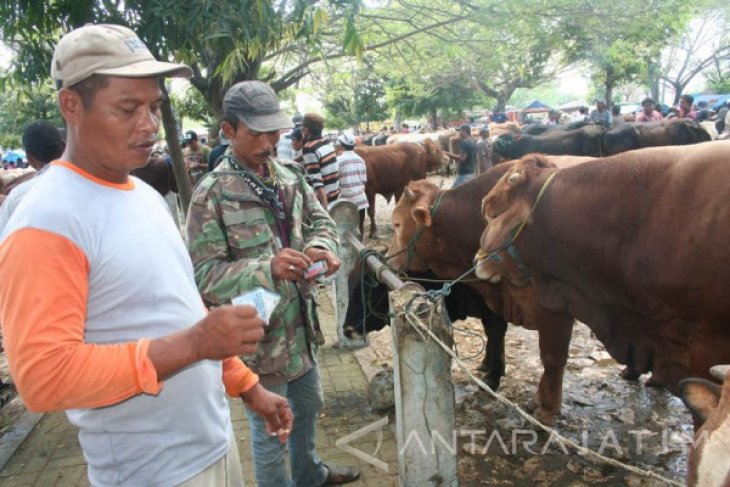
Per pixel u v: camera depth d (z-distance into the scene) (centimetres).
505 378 465
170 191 1021
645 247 277
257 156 246
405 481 283
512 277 364
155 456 158
